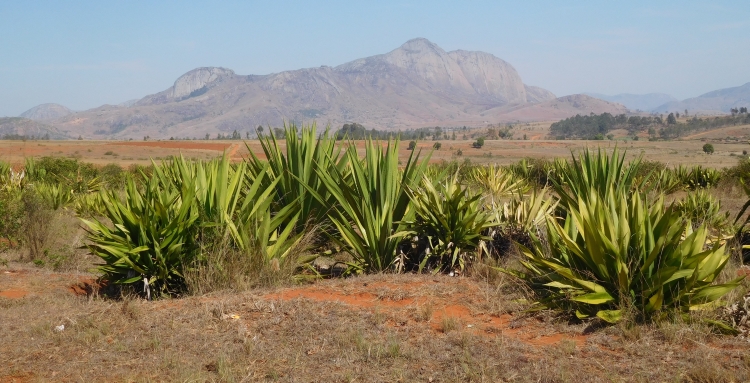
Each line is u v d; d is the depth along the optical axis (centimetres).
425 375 469
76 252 1108
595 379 448
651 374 454
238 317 621
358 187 886
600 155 1040
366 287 729
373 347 525
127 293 783
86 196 1714
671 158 7212
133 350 540
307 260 884
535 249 762
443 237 859
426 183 866
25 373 496
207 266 784
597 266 618
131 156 7738
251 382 465
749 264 814
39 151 7188
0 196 1315
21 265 1027
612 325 566
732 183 2166
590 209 686
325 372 479
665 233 598
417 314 615
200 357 518
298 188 972
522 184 2106
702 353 486
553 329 574
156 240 778
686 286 562
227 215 843
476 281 761
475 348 519
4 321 638
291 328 580
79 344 558
